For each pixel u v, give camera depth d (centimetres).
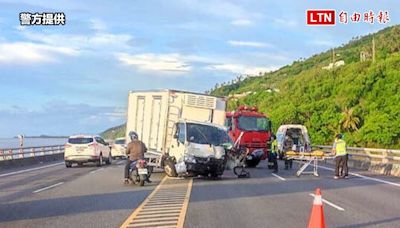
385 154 2908
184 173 2209
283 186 1898
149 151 2408
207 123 2270
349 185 1955
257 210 1272
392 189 1811
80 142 3105
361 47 13850
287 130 3341
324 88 8700
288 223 1082
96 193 1664
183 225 1053
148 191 1717
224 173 2600
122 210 1278
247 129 3084
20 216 1193
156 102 2406
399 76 7006
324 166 3300
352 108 7319
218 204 1383
